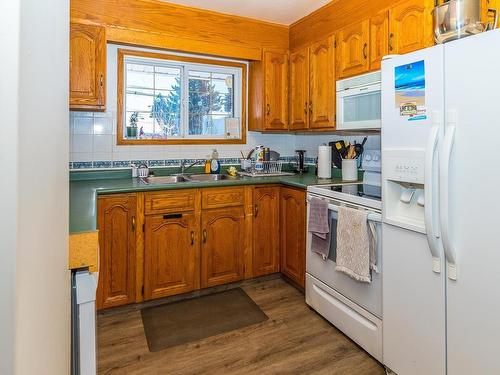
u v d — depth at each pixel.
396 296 1.62
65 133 0.75
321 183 2.59
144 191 2.35
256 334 2.11
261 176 3.11
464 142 1.26
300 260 2.65
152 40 2.65
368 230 1.80
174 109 3.15
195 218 2.56
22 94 0.33
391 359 1.66
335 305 2.13
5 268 0.32
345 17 2.51
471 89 1.23
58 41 0.60
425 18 1.89
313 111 2.87
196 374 1.74
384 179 1.64
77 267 0.98
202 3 2.71
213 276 2.68
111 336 2.09
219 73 3.33
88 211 1.37
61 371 0.60
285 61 3.21
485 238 1.21
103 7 2.46
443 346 1.39
